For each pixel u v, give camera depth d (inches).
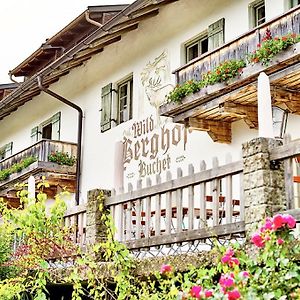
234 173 262.1
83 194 724.0
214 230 266.2
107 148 687.1
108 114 686.5
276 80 419.8
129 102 666.8
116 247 273.6
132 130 646.5
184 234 285.3
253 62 427.2
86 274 286.4
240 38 450.9
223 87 453.7
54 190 764.6
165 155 589.0
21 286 317.4
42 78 697.6
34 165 731.4
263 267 197.5
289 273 182.9
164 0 550.9
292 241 208.8
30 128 880.3
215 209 271.7
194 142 553.3
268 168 243.9
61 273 326.3
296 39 398.0
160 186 308.2
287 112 452.4
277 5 482.9
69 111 776.3
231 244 224.5
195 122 507.8
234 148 514.3
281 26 418.0
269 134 304.8
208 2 554.6
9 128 951.0
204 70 486.0
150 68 625.6
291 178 240.7
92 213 350.3
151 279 282.2
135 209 329.4
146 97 628.4
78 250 295.7
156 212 310.7
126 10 570.3
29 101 846.5
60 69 696.4
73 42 782.5
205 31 558.3
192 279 229.0
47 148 737.6
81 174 732.0
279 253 187.3
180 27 588.1
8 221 323.9
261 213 239.6
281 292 179.5
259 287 180.1
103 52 694.5
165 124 593.3
